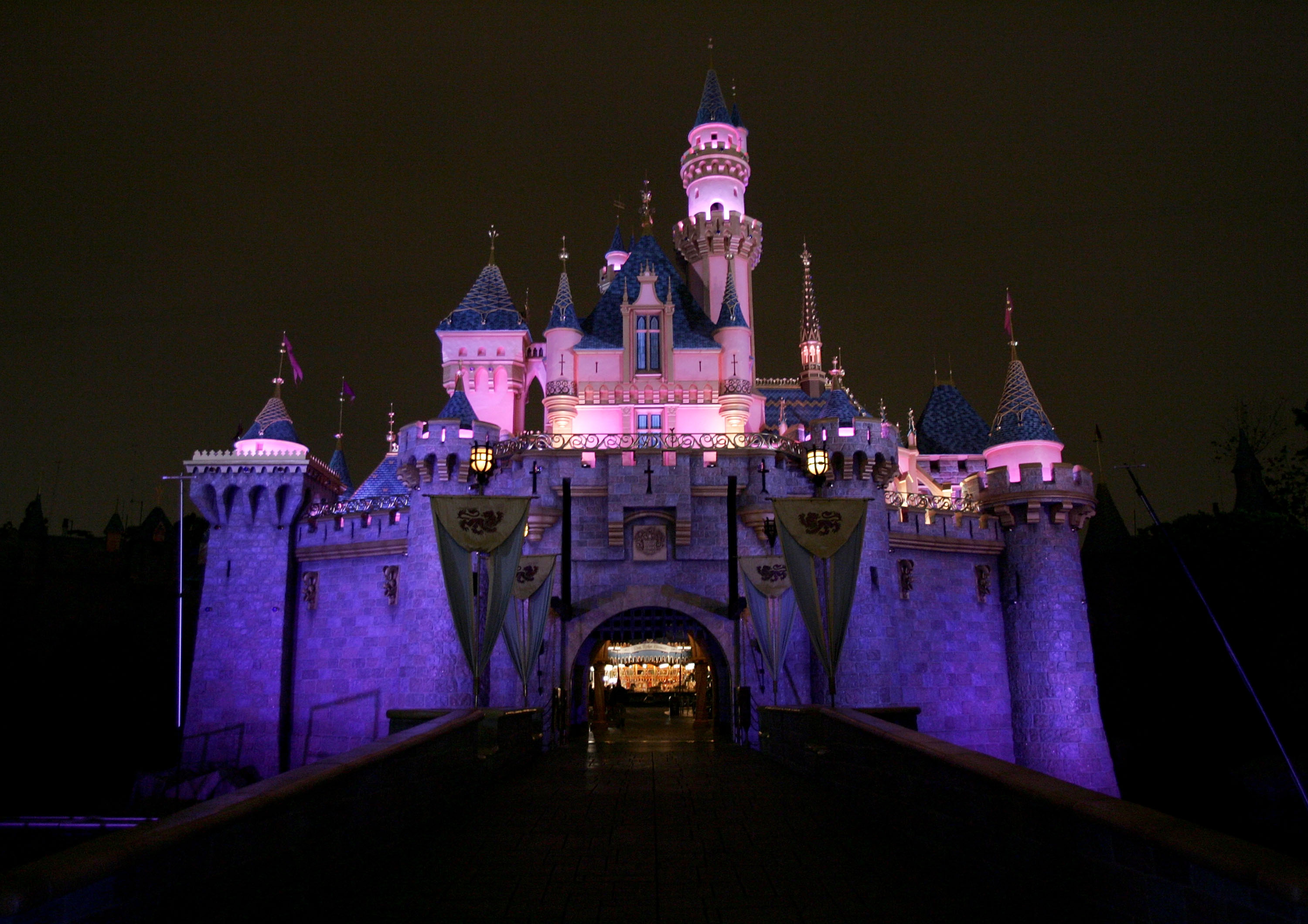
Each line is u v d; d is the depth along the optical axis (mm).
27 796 52250
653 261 60156
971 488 50125
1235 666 49906
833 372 68438
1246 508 63375
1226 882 7559
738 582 37125
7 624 64125
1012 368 53875
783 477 38719
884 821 15453
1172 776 51219
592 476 38156
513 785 20281
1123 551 59969
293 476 48625
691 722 44281
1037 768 45125
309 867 11125
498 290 63500
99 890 7613
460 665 37312
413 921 10664
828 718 19562
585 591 37344
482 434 40250
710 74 73750
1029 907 10492
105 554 70875
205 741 46031
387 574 44750
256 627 47156
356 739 44031
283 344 54875
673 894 11711
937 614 45312
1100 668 57656
